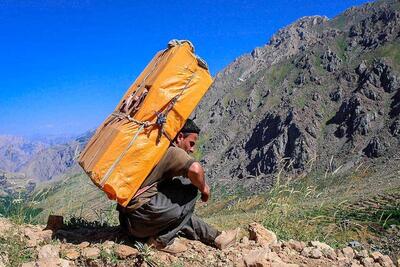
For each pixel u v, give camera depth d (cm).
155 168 503
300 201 755
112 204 699
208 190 514
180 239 564
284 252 577
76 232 598
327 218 745
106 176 479
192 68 518
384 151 15950
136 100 521
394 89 19350
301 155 18650
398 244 1459
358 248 754
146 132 491
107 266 491
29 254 502
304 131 19525
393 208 3241
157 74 519
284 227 730
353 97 19625
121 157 482
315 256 573
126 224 530
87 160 516
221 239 555
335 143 18450
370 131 17712
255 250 532
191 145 543
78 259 501
